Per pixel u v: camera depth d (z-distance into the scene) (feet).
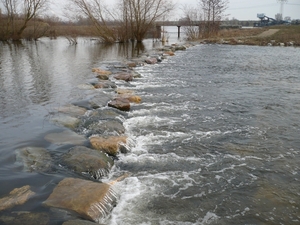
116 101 31.45
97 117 26.99
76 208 14.01
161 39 143.95
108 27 121.70
